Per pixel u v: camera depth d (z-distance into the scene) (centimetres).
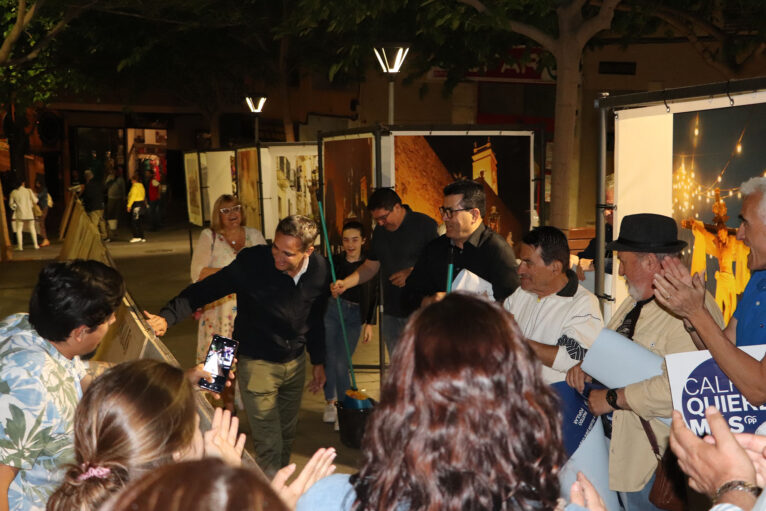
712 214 396
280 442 527
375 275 700
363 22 1159
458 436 154
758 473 204
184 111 3075
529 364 161
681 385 290
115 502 116
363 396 632
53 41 2080
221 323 700
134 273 1585
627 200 454
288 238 495
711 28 1091
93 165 2747
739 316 325
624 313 383
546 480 160
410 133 721
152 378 198
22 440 261
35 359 268
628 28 1234
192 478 113
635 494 368
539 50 1481
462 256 540
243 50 2031
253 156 1222
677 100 401
